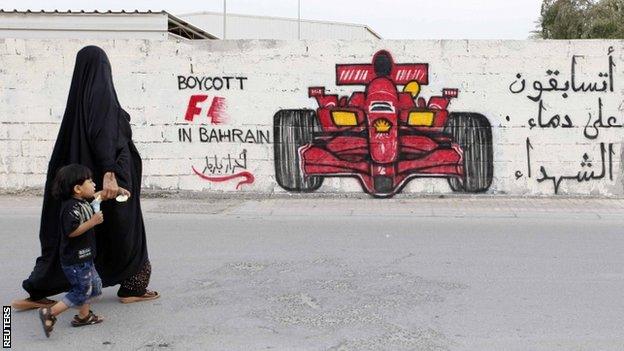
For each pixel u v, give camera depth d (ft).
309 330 16.94
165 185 38.73
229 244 26.78
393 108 37.68
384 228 30.12
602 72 36.78
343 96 37.81
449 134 37.65
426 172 37.99
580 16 112.16
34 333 16.79
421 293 20.04
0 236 28.12
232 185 38.68
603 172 37.37
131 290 19.10
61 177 16.21
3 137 38.58
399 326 17.20
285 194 38.58
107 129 17.21
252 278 21.74
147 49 37.93
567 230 29.68
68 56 38.04
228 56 37.91
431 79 37.40
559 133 37.27
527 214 33.53
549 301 19.29
